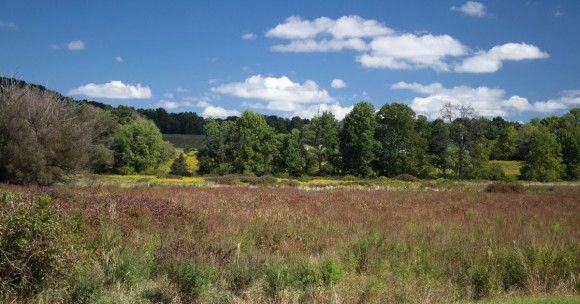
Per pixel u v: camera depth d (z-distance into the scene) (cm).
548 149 6950
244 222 1249
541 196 2842
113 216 1111
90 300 675
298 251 995
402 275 835
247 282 780
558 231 1268
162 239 1004
